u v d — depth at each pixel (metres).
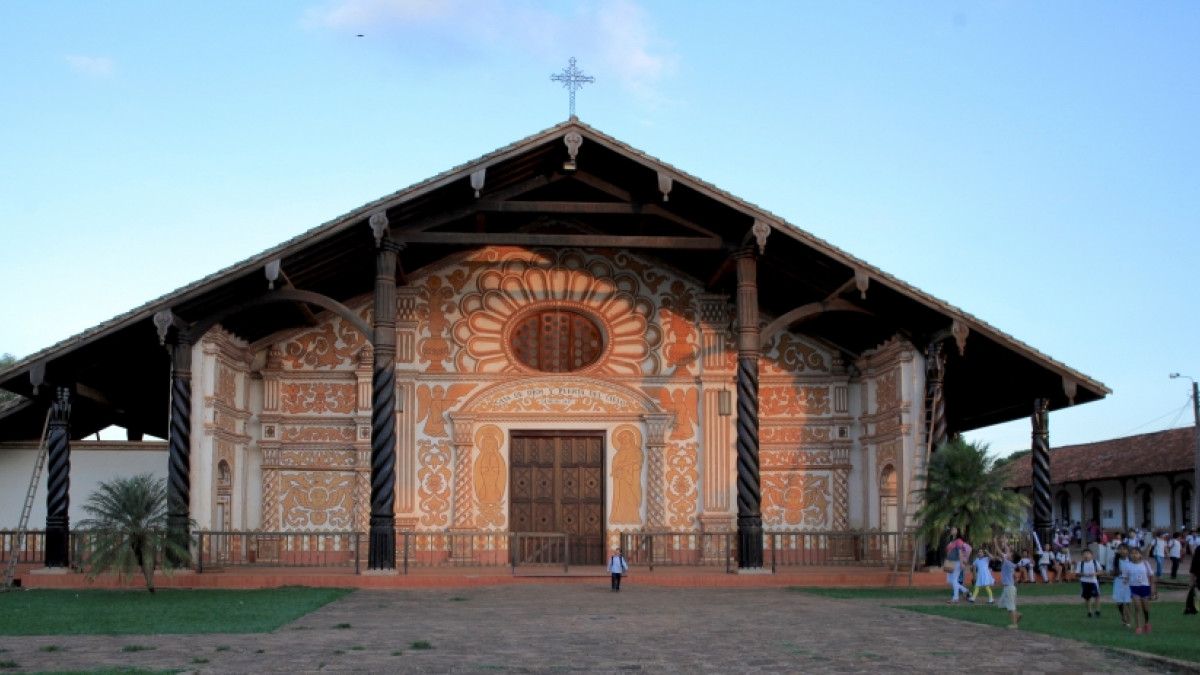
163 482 21.55
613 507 27.34
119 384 27.05
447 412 27.44
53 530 22.89
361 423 27.36
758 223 22.56
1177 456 45.94
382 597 19.94
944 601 19.73
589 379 27.67
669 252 27.56
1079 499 56.53
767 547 27.66
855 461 28.19
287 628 15.27
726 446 27.67
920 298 22.78
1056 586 23.41
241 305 22.97
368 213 21.95
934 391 24.11
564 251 28.19
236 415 26.23
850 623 16.11
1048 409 25.64
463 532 23.94
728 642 13.98
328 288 26.41
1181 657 12.58
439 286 27.89
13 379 22.14
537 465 27.55
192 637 14.29
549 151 23.52
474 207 23.33
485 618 16.61
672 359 27.98
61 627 15.23
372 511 22.50
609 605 18.58
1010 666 12.21
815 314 26.94
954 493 21.39
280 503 27.11
